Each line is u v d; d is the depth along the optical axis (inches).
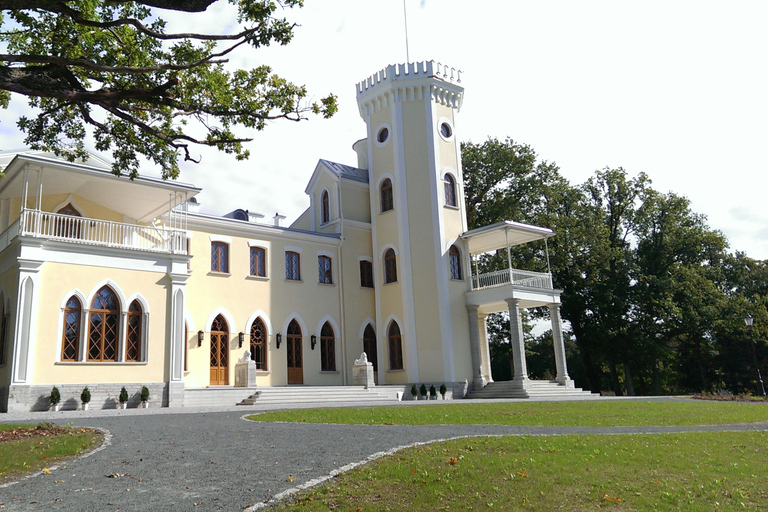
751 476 340.5
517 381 1251.2
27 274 842.2
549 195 1812.3
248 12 521.0
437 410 775.7
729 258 2153.1
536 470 339.6
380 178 1469.0
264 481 318.3
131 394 905.5
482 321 1482.5
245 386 1110.4
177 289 981.2
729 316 1770.4
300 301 1321.4
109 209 1069.8
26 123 647.8
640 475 336.8
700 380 2209.6
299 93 625.3
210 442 443.5
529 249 1766.7
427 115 1441.9
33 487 310.3
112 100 517.0
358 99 1534.2
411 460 362.6
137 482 318.7
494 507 277.0
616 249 1780.3
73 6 586.9
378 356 1406.3
